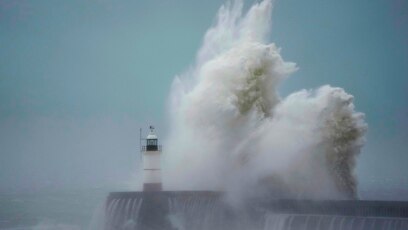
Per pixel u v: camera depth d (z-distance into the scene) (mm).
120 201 142250
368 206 110062
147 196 137125
